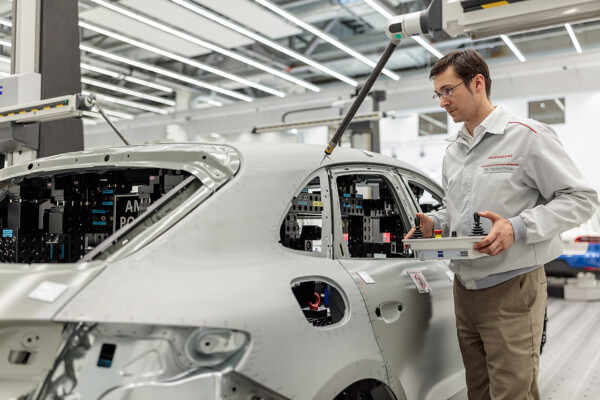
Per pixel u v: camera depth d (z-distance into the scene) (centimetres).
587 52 1087
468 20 155
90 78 1363
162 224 143
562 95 1136
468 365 204
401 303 195
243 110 1452
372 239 262
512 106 1311
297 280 156
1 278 129
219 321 127
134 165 169
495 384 185
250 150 170
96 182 248
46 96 429
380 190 259
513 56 1252
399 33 166
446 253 172
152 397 118
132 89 1502
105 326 121
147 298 124
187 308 125
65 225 240
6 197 245
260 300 139
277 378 135
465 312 198
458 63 186
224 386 125
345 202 244
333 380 152
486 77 190
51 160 195
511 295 184
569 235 756
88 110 343
